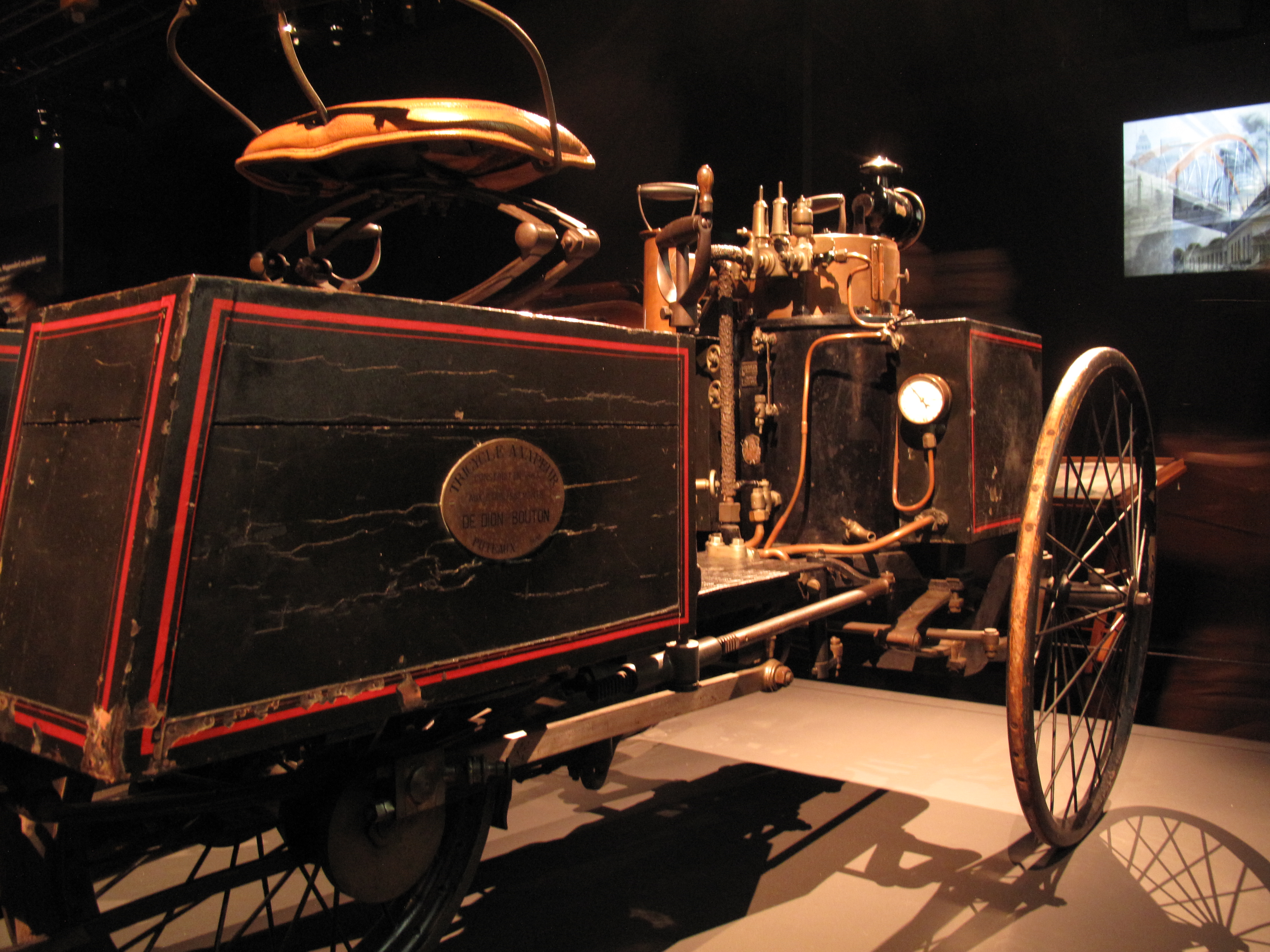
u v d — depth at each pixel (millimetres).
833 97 4543
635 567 1629
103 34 4719
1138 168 4352
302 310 1168
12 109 5414
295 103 5250
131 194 5223
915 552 2633
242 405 1113
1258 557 4270
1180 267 4305
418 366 1292
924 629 2426
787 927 2049
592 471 1549
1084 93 4438
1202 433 4344
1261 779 2889
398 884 1501
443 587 1322
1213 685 4020
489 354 1384
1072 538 3000
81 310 1223
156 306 1104
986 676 4301
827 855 2398
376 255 2117
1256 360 4234
